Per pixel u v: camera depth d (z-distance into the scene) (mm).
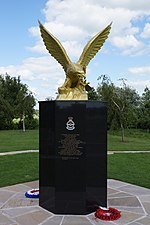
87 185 6148
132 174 10602
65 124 6105
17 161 13195
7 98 46938
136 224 5578
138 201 6961
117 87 26047
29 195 7180
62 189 6148
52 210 6207
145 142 24875
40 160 6520
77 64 6500
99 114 6176
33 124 44562
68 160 6133
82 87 6461
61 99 6277
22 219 5797
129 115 25188
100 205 6281
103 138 6215
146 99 43750
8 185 8719
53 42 6477
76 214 6125
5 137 28688
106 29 6586
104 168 6246
